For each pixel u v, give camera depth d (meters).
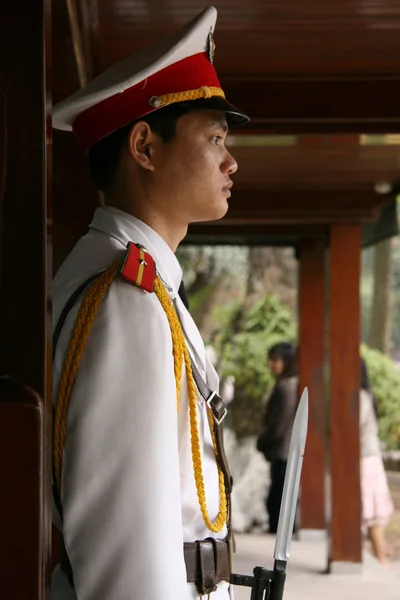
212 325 17.88
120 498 1.64
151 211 2.05
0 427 1.46
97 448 1.66
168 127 2.04
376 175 7.60
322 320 10.55
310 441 10.59
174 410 1.73
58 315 1.86
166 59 1.96
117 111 2.03
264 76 4.95
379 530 9.27
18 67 1.54
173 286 2.04
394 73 4.95
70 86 3.42
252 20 4.25
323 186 8.15
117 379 1.70
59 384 1.74
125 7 4.00
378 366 16.89
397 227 8.47
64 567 1.88
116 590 1.62
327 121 4.97
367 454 9.33
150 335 1.74
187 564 1.87
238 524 12.00
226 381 14.36
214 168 2.05
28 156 1.53
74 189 3.57
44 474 1.48
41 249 1.53
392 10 4.14
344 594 7.76
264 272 17.58
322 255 10.52
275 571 1.91
